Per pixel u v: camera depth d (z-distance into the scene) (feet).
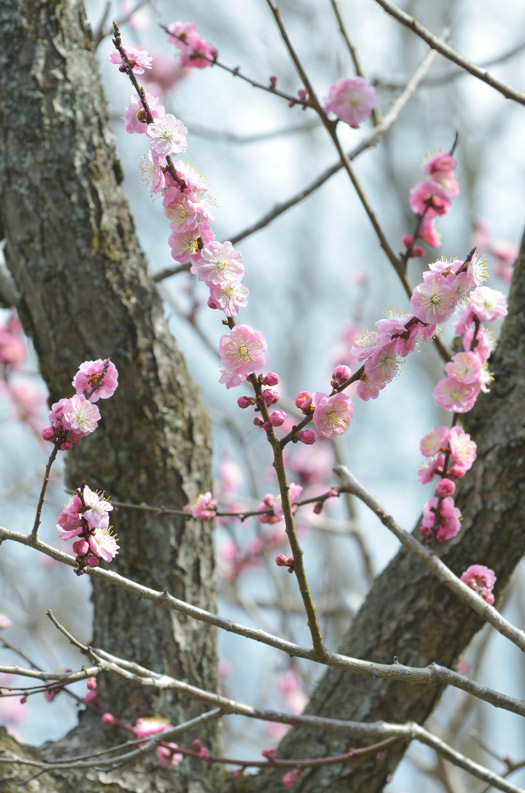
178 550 7.47
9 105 7.43
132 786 7.29
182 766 7.38
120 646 7.46
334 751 7.38
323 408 6.40
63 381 7.45
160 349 7.48
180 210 6.44
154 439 7.44
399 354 6.42
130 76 6.47
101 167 7.46
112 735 7.39
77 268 7.39
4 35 7.46
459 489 7.32
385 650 7.36
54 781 7.23
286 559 6.49
